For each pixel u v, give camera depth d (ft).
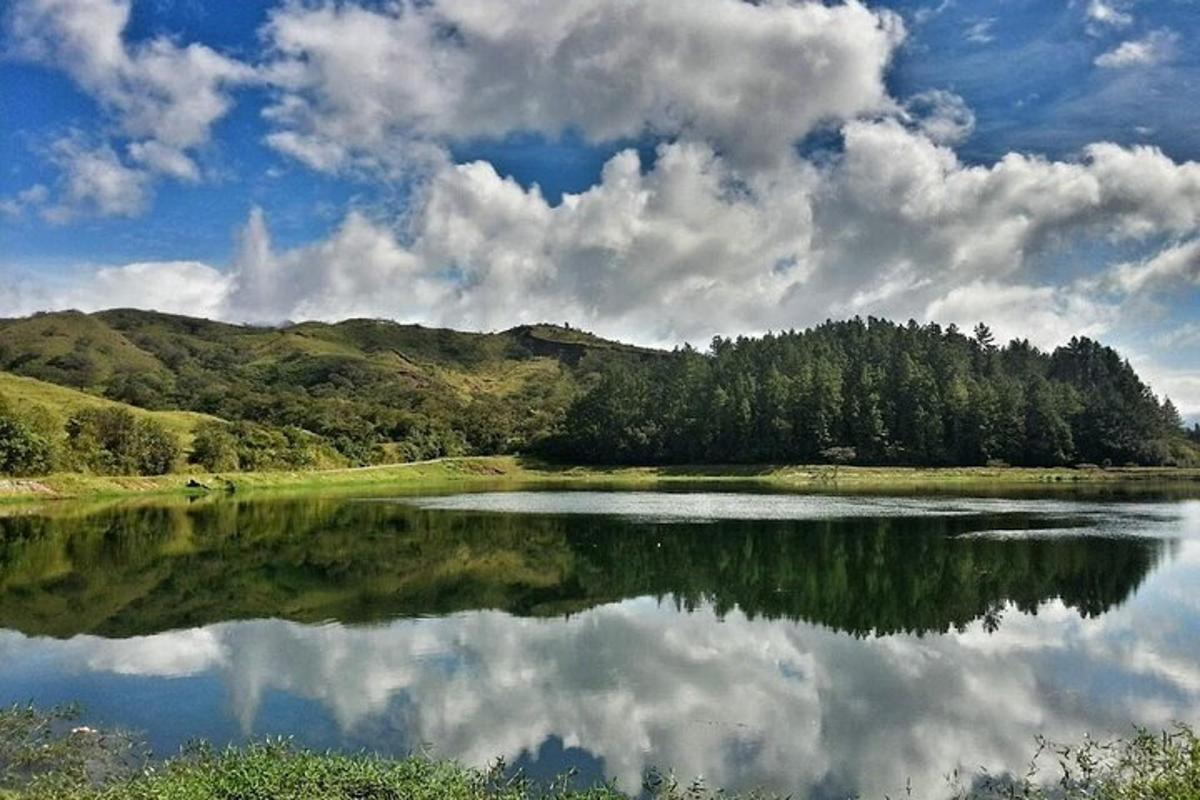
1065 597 123.44
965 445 475.72
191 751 60.13
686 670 84.74
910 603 119.55
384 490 377.91
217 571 144.87
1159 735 65.92
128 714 69.72
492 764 58.90
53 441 318.04
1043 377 545.44
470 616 110.11
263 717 69.10
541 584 133.69
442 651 91.50
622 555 163.53
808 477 445.37
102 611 112.78
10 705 72.13
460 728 66.64
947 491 350.84
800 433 487.61
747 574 142.72
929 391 481.87
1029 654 92.22
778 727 67.92
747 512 249.55
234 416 642.63
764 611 114.32
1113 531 195.52
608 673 83.30
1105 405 495.82
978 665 87.56
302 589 129.08
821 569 147.23
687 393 541.75
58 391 487.61
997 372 561.02
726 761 60.49
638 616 110.73
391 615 110.63
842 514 241.14
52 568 147.33
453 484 435.53
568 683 79.66
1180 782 50.16
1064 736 66.28
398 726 67.00
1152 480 422.82
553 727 67.36
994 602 120.26
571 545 176.96
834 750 63.00
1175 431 601.21
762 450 492.54
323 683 79.05
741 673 83.92
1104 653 92.53
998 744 64.44
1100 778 56.44
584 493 351.87
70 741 62.03
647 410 540.93
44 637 98.22
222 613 111.75
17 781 53.57
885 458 474.08
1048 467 471.21
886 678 82.38
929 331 637.71
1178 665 87.51
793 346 575.38
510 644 94.99
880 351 570.46
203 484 358.23
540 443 565.94
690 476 477.36
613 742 64.08
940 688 79.10
